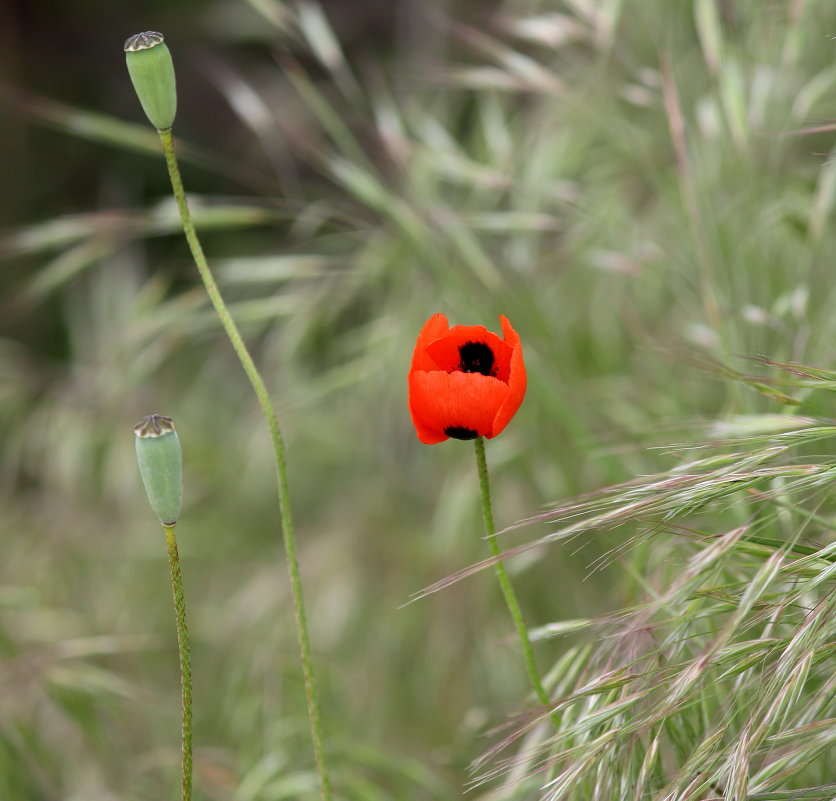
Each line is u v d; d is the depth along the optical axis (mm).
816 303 1022
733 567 837
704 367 853
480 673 1177
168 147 798
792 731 783
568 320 1229
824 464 788
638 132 1126
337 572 1291
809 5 992
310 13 1070
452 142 1264
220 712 1223
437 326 824
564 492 1126
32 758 1050
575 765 793
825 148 1129
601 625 828
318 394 1226
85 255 1174
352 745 998
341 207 1202
